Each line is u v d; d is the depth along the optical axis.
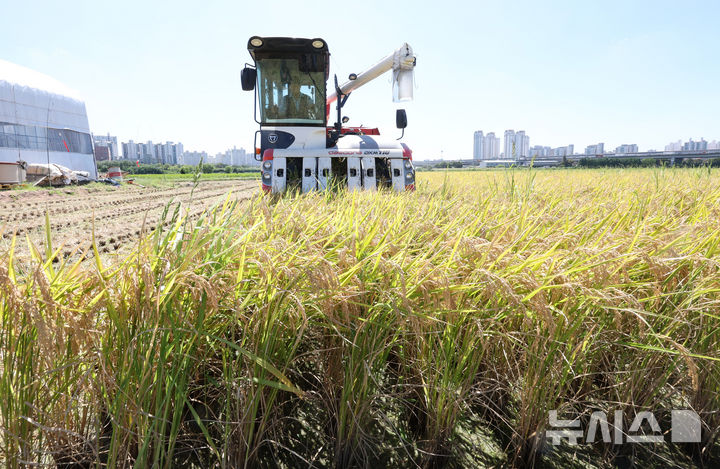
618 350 2.66
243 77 8.66
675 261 2.48
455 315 2.23
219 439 2.41
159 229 2.16
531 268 2.29
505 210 4.14
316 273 2.05
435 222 3.58
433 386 2.38
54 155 31.95
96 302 1.84
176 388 2.00
